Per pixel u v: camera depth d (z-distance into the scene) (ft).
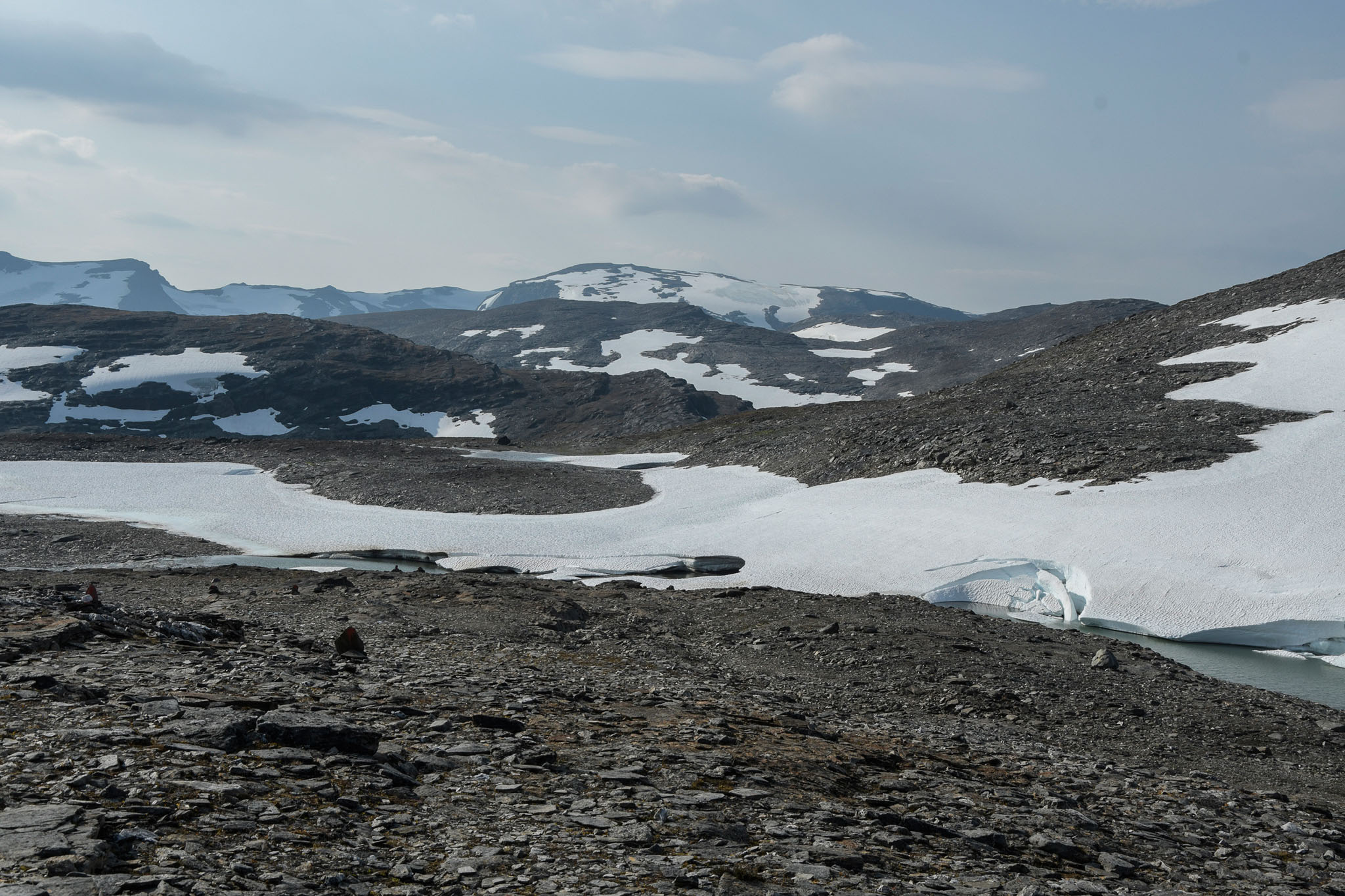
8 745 28.35
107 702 34.86
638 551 201.98
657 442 433.48
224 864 21.70
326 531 231.30
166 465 362.74
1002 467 228.84
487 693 49.96
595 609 113.70
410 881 22.89
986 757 53.83
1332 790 61.87
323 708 39.68
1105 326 421.18
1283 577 144.46
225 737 31.19
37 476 328.70
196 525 240.53
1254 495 178.81
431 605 103.96
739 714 53.62
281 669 48.78
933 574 170.60
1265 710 83.82
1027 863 32.96
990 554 175.22
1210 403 250.57
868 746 50.96
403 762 32.76
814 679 84.07
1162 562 156.76
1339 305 312.50
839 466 273.95
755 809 33.42
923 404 347.15
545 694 52.26
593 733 42.27
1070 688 86.12
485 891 22.68
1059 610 156.56
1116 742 70.49
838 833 31.91
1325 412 225.76
